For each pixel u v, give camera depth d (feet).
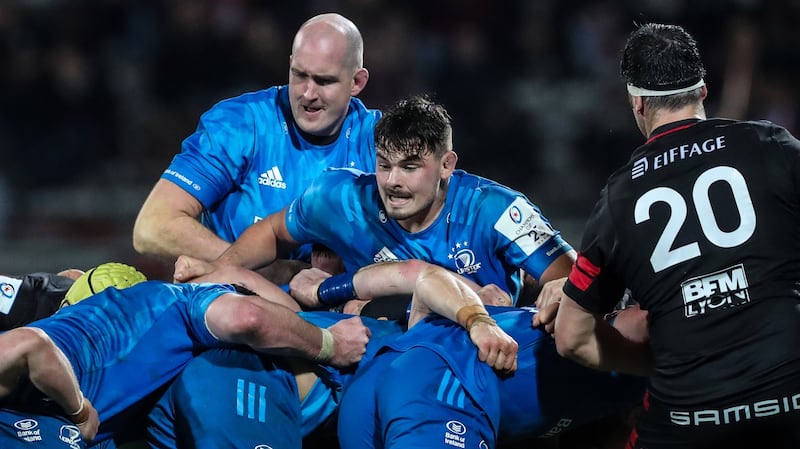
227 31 156.15
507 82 162.50
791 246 47.09
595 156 153.17
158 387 55.06
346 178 61.98
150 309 55.21
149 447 56.49
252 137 70.59
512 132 154.30
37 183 147.64
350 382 54.65
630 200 48.83
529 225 59.47
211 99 154.30
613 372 54.03
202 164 70.08
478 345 51.62
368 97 153.38
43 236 137.69
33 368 49.14
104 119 152.46
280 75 155.43
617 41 164.45
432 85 156.04
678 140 49.21
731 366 46.65
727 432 47.26
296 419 55.11
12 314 61.67
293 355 54.95
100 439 54.54
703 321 47.21
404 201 57.47
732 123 49.08
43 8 159.94
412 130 56.03
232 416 53.01
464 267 60.34
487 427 50.96
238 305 53.36
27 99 151.02
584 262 49.85
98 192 140.67
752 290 46.73
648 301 48.98
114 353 53.88
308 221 62.59
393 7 164.04
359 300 60.95
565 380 53.57
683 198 47.98
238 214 71.46
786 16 149.38
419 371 51.06
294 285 63.05
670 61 49.88
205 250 68.33
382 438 51.44
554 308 53.26
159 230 68.54
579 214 148.25
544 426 54.44
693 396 47.42
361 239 61.21
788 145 47.80
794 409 46.37
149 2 159.63
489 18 165.27
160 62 154.51
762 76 145.89
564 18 166.09
